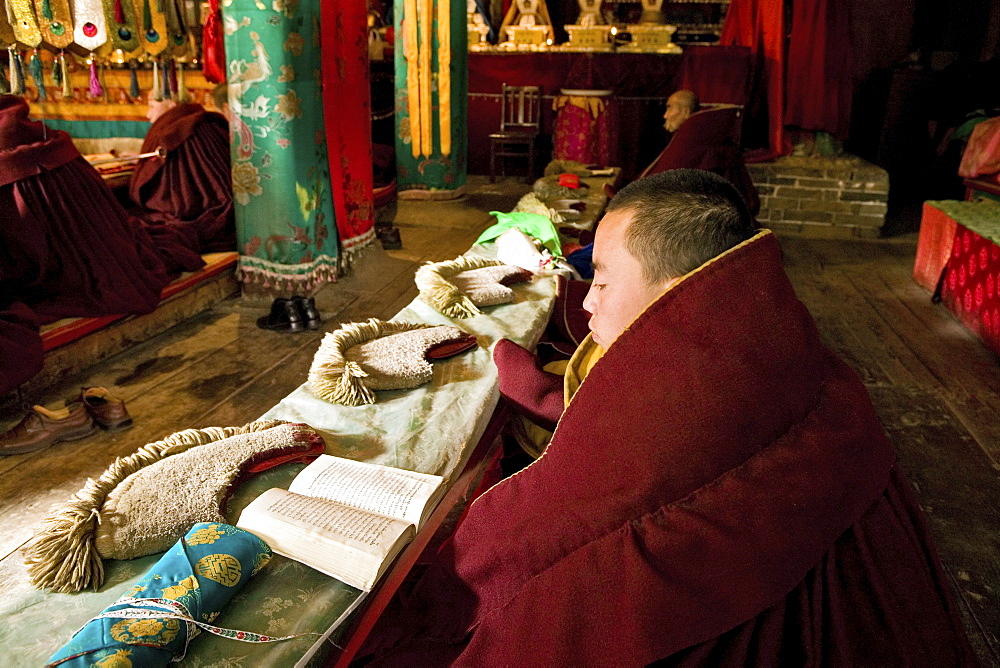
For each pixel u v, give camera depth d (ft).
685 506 3.10
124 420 9.12
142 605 3.24
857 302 16.85
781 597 3.00
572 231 12.49
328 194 14.67
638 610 3.02
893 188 31.73
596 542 3.22
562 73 29.35
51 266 10.62
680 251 3.46
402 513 4.22
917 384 12.34
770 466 3.06
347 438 5.26
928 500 8.86
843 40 24.26
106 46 14.42
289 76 13.01
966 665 3.25
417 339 6.73
